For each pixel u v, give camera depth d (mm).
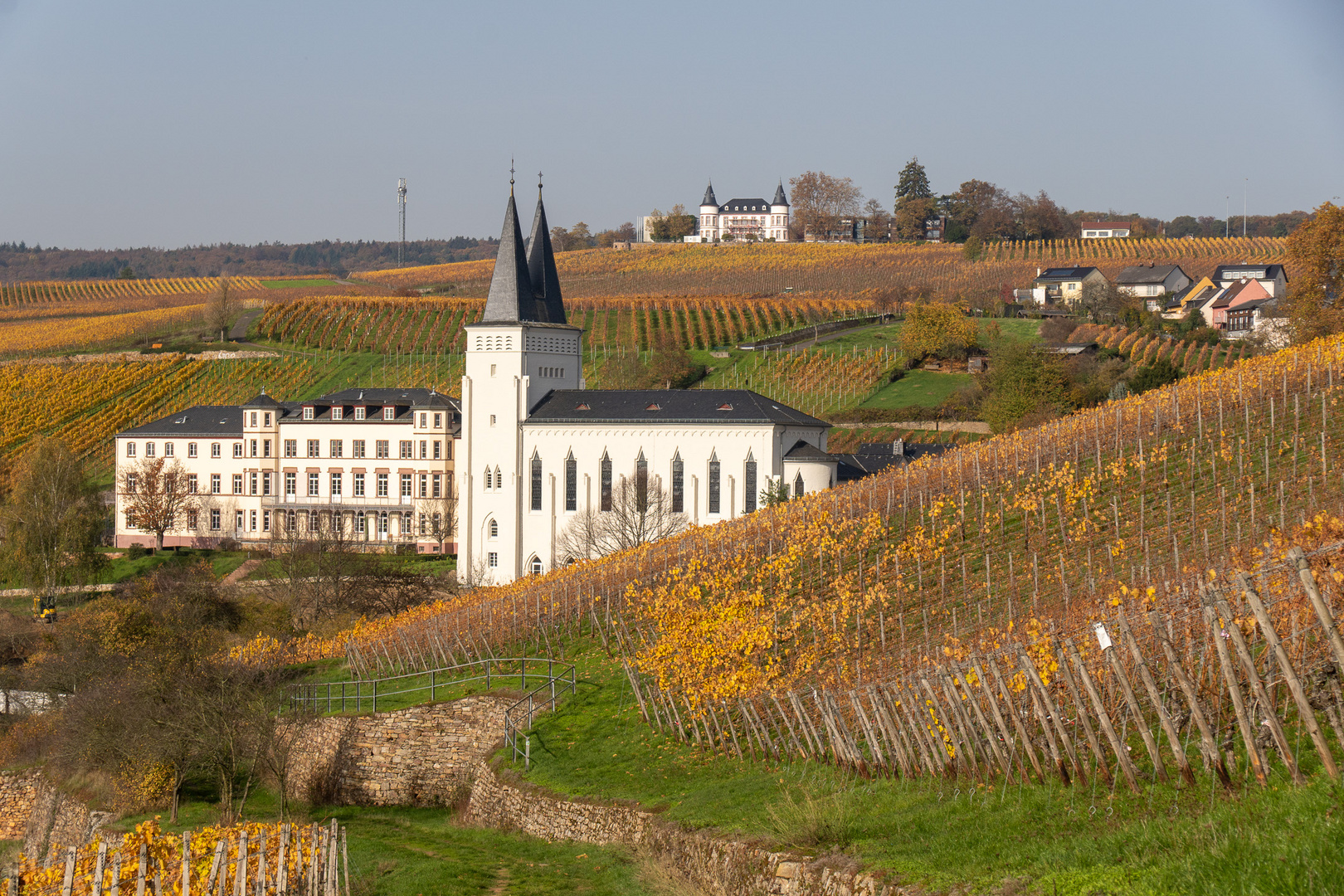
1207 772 30953
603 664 74188
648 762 56094
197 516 176250
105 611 99375
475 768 66062
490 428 148750
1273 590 35406
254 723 68500
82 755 75188
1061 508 76250
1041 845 30359
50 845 75750
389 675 89688
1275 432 79188
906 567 72562
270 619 118875
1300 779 28016
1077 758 35156
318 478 173125
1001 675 38938
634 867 44531
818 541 77500
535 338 150500
